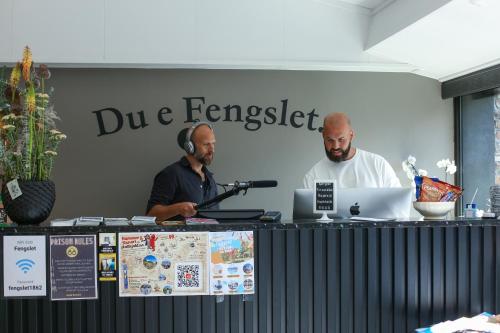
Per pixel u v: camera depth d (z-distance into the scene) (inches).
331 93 199.2
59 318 86.0
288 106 197.5
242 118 195.9
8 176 92.0
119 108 191.9
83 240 85.8
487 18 139.4
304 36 184.2
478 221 93.0
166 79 193.8
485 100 188.9
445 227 92.3
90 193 190.1
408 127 201.9
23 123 90.9
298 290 89.1
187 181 161.5
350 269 90.1
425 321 91.7
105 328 86.2
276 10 183.2
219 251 87.1
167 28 179.3
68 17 176.4
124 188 191.3
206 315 87.0
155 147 192.7
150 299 86.6
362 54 185.6
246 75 196.2
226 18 181.6
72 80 190.7
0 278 85.2
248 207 195.6
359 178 159.9
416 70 196.1
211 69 194.9
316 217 107.6
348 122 159.6
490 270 93.1
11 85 93.3
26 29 175.3
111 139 191.6
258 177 195.8
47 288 85.7
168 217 141.5
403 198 106.7
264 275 88.1
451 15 141.0
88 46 176.7
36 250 85.5
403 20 156.4
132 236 86.1
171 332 86.8
